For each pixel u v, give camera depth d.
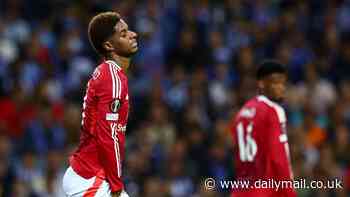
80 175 20.36
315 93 49.72
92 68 47.50
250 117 25.47
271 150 24.84
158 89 45.25
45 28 49.28
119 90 20.28
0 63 45.81
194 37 50.91
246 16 55.44
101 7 51.06
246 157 25.47
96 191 20.14
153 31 50.81
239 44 52.69
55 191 37.97
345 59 53.34
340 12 57.50
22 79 45.25
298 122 46.03
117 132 20.23
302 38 54.03
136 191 38.56
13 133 42.56
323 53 54.22
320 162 39.69
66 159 38.94
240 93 46.91
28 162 38.69
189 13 52.25
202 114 45.12
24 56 47.12
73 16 50.50
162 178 39.53
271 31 54.19
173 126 43.31
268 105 25.20
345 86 50.69
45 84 44.25
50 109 42.53
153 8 51.88
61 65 47.28
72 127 41.88
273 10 56.59
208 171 40.22
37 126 41.53
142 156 39.56
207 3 54.25
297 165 38.12
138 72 47.75
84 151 20.45
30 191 37.97
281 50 52.22
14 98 43.34
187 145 41.22
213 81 47.97
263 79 25.62
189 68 49.84
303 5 57.03
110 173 20.08
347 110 48.41
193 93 46.00
